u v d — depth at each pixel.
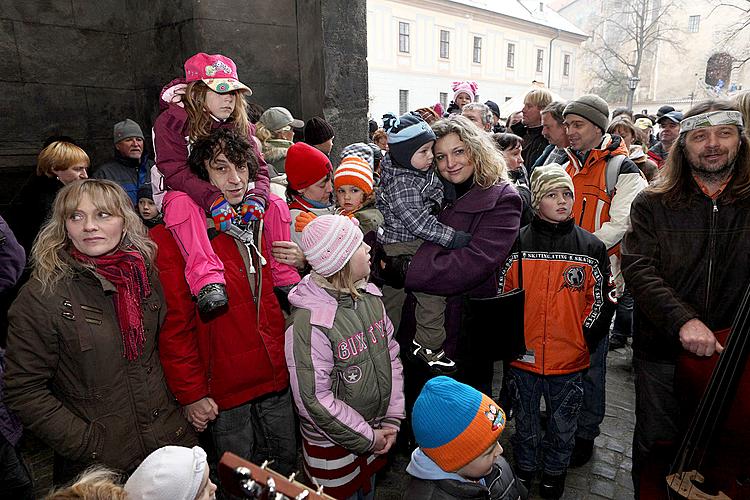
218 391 1.88
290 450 2.21
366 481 1.92
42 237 1.49
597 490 2.49
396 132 2.00
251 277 1.91
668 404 2.05
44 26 3.53
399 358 2.24
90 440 1.51
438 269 1.93
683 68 32.44
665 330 1.84
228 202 1.79
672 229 1.92
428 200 2.04
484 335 2.02
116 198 1.54
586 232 2.29
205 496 1.25
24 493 1.92
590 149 2.94
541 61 34.06
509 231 1.98
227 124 1.98
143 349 1.62
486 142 2.05
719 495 1.61
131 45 3.86
